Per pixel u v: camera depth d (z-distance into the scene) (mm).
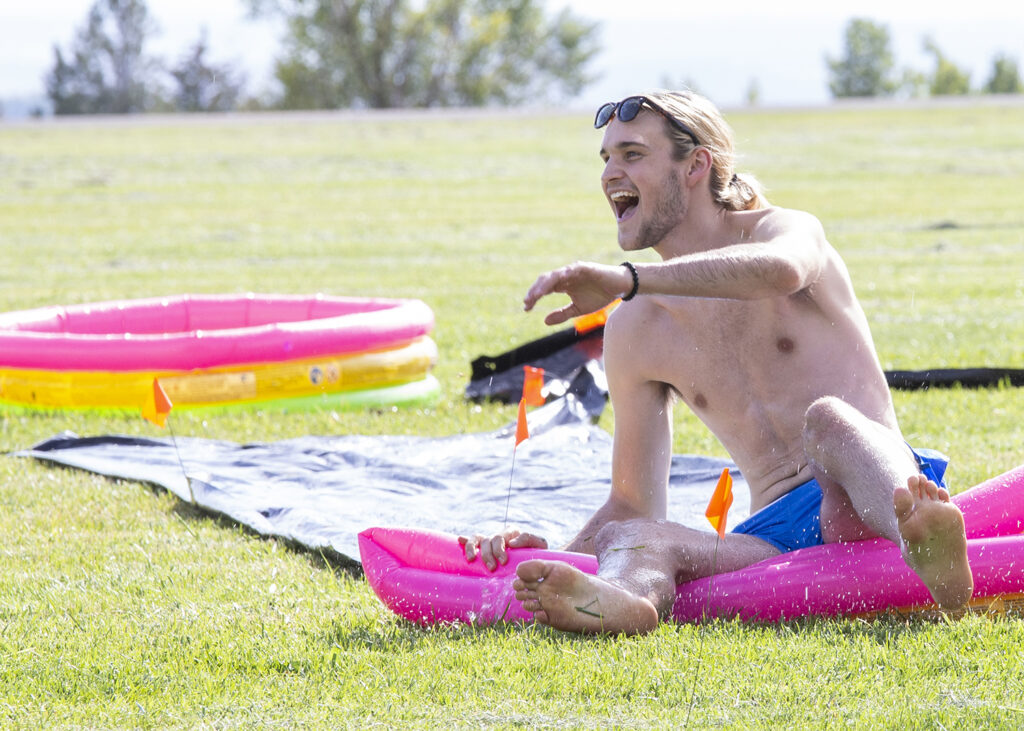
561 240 48719
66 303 34750
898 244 45062
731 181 10852
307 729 8391
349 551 12969
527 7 163250
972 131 88375
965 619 9945
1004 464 16328
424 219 56188
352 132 95312
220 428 20203
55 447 18562
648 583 9828
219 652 9914
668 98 10633
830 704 8500
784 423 10758
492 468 17344
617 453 11477
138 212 59000
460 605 10406
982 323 28609
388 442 18750
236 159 80000
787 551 10688
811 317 10625
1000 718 8188
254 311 25453
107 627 10836
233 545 13758
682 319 10836
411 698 8844
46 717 8734
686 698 8641
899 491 8891
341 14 155000
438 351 26750
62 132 97000
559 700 8727
